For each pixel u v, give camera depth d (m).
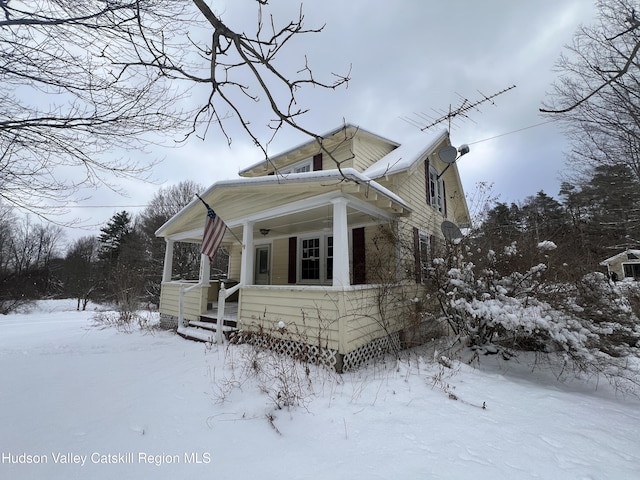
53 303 26.77
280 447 2.73
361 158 9.02
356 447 2.71
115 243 31.27
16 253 28.09
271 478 2.29
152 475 2.35
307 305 5.45
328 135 8.77
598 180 13.02
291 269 9.53
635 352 4.99
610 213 12.95
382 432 2.96
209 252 6.09
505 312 4.62
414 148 8.90
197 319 8.19
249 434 2.97
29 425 3.18
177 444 2.81
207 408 3.56
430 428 3.03
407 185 8.19
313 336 5.26
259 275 10.92
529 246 5.77
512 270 5.65
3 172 3.72
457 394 3.92
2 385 4.38
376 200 5.91
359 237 7.66
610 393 4.39
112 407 3.61
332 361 4.95
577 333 4.31
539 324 4.39
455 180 11.84
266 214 6.48
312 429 3.05
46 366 5.36
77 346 7.00
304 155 9.96
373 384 4.20
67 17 3.01
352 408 3.49
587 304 5.05
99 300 26.97
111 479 2.30
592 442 2.80
